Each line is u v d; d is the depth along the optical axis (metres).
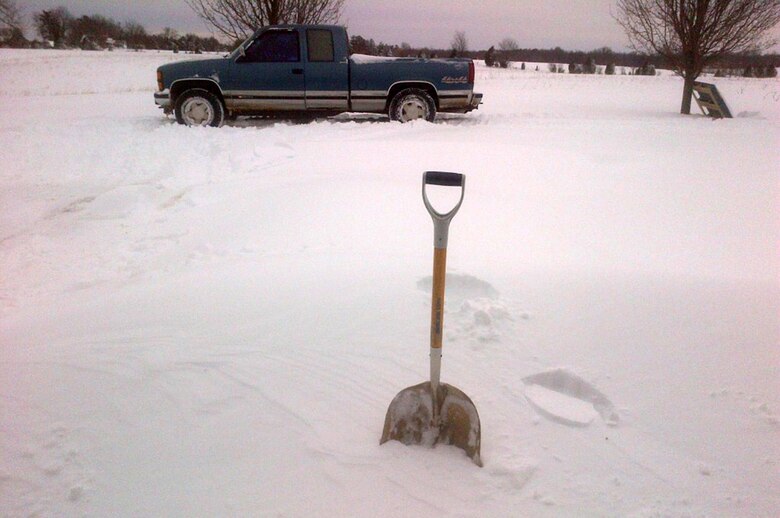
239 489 2.07
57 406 2.53
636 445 2.28
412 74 10.59
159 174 7.34
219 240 5.02
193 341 3.03
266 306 3.41
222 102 10.51
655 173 7.18
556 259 4.26
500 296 3.47
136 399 2.56
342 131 9.66
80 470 2.18
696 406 2.50
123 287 4.16
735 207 5.82
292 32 10.35
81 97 15.70
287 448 2.26
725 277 3.97
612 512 1.97
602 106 15.81
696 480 2.11
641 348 2.92
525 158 7.76
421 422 2.25
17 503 2.04
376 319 3.23
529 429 2.37
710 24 13.74
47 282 4.44
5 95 16.30
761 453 2.24
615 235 5.00
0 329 3.38
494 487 2.07
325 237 4.73
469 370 2.75
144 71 25.78
